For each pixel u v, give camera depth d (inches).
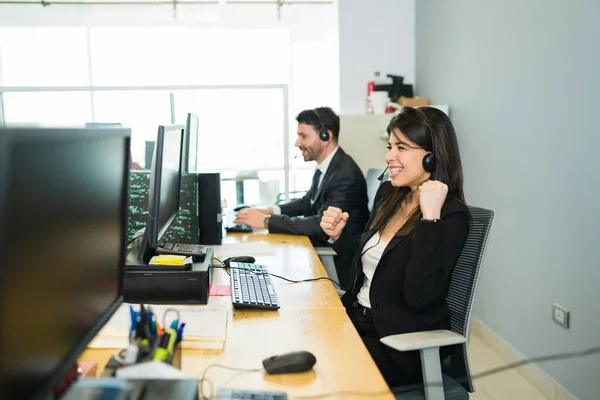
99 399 32.1
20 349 27.4
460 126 138.3
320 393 43.3
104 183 40.2
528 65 105.2
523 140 108.1
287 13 196.9
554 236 98.5
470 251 65.6
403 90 165.9
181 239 91.0
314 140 120.0
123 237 45.0
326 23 196.5
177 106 121.6
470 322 64.8
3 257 24.9
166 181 67.3
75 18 192.9
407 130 70.4
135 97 119.7
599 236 85.7
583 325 91.0
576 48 89.7
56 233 32.0
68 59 194.7
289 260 89.4
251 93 124.1
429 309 66.1
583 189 89.3
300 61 199.2
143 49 196.4
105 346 50.3
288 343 53.7
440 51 148.6
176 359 43.7
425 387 59.1
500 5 115.3
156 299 63.6
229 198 132.3
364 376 46.4
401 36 168.7
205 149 125.8
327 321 60.2
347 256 83.7
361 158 151.4
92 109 120.3
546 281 101.8
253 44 198.4
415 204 74.4
